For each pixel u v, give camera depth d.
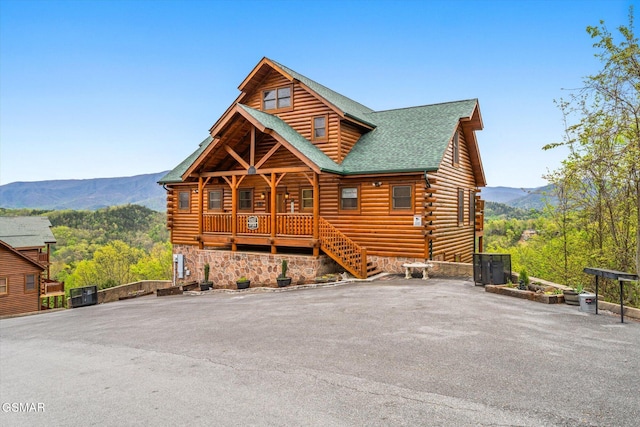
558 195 16.66
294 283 14.98
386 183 15.59
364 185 16.11
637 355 5.70
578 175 14.29
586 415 3.97
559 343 6.26
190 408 4.40
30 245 27.62
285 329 7.64
